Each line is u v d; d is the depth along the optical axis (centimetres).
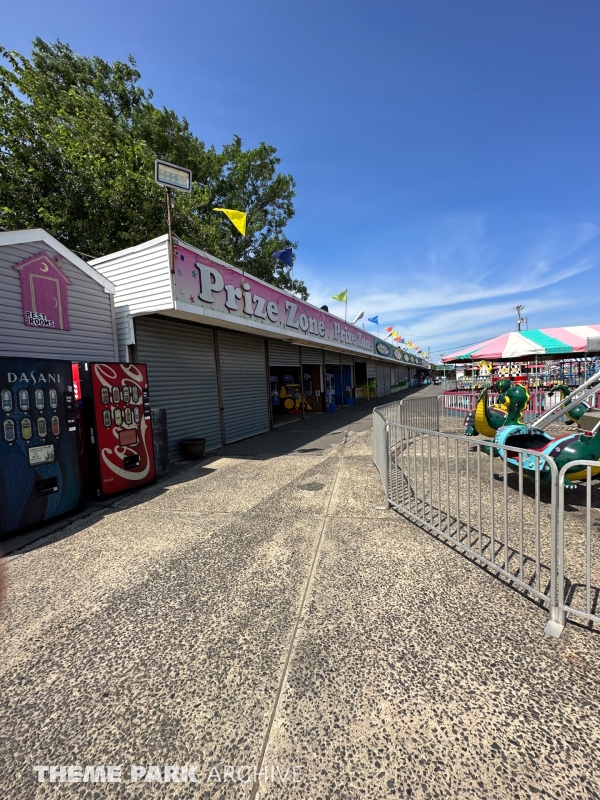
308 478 608
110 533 416
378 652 217
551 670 199
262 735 168
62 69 1523
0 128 980
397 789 143
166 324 804
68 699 194
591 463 211
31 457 423
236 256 2044
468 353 1343
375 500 488
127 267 702
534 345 1149
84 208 1091
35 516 425
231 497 528
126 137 1312
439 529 365
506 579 286
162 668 212
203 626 248
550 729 165
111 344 695
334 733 168
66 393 466
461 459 743
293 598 274
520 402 566
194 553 357
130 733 173
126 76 1692
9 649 234
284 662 212
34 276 563
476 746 159
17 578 322
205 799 143
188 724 176
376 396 2894
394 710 178
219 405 980
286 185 2302
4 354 526
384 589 280
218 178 2055
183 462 792
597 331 1220
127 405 565
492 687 189
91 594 293
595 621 235
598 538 349
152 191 1124
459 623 239
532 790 140
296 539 377
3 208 977
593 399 915
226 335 1020
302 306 1248
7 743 171
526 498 475
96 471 524
